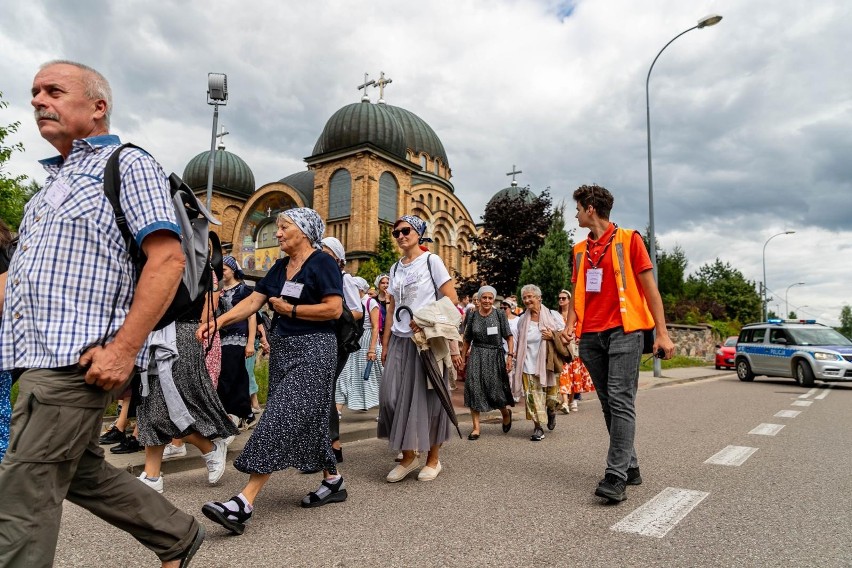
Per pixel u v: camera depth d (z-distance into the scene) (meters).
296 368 4.11
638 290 4.83
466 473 5.44
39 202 2.42
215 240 2.94
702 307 50.12
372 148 39.47
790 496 4.55
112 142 2.55
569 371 10.25
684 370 24.44
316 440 4.09
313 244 4.45
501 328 7.71
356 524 3.88
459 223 49.97
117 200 2.36
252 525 3.86
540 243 28.98
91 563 3.20
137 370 2.43
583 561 3.22
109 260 2.34
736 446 6.71
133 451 6.11
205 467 5.84
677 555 3.31
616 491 4.32
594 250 5.02
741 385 17.55
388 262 37.41
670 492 4.68
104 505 2.56
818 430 8.02
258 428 3.88
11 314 2.31
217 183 50.56
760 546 3.45
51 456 2.20
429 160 50.97
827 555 3.30
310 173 50.03
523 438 7.58
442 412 5.28
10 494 2.15
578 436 7.71
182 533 2.73
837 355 16.36
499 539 3.58
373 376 8.99
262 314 9.07
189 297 2.66
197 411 4.85
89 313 2.28
